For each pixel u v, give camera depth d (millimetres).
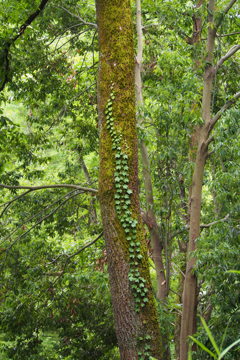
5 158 13062
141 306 7930
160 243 11398
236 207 9328
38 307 12523
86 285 12812
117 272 7988
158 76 12391
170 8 11547
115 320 8078
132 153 8180
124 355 7949
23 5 11812
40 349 13852
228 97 9961
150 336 7891
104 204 8156
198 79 10602
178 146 10672
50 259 12930
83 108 14656
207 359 8984
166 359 10055
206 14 10242
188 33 12664
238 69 12227
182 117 10031
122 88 8250
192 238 10195
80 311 12789
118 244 8000
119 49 8297
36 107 14180
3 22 12375
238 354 8586
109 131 8219
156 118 10484
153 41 12633
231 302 9125
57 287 12602
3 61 10320
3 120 12039
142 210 11562
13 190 13094
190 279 10086
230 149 8812
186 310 10047
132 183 8156
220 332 8922
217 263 9156
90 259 13008
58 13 13055
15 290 12039
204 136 10164
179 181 11977
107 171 8148
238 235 9406
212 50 10344
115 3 8406
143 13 13117
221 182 9211
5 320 12109
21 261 12391
